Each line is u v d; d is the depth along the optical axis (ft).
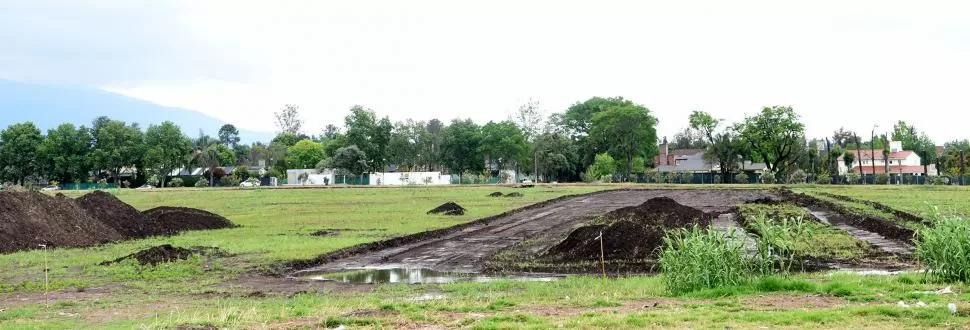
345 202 174.50
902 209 122.42
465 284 53.98
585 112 444.14
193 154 375.66
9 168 344.28
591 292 46.55
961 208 124.57
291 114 620.08
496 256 74.02
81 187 336.49
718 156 336.29
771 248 48.26
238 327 34.94
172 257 70.49
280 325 35.50
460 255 76.74
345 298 48.44
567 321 33.58
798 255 63.41
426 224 111.34
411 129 414.41
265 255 74.54
